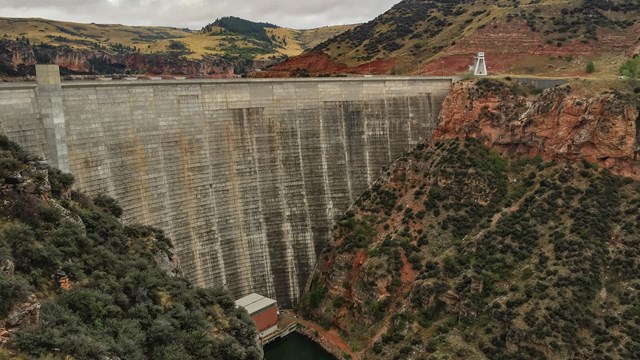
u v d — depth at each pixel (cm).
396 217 9225
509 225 8244
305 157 9350
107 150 7100
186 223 8025
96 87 7006
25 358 3469
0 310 3609
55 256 4631
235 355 4966
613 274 7075
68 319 4019
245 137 8775
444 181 9244
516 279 7375
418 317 7644
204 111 8331
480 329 7000
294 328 8681
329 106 9550
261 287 8862
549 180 8638
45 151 6375
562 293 6812
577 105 8662
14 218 4762
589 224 7594
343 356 7875
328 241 9412
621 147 8225
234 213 8606
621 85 8831
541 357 6381
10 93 6059
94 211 6003
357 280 8600
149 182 7600
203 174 8269
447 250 8406
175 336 4697
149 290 5156
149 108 7644
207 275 8206
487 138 9656
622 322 6450
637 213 7581
